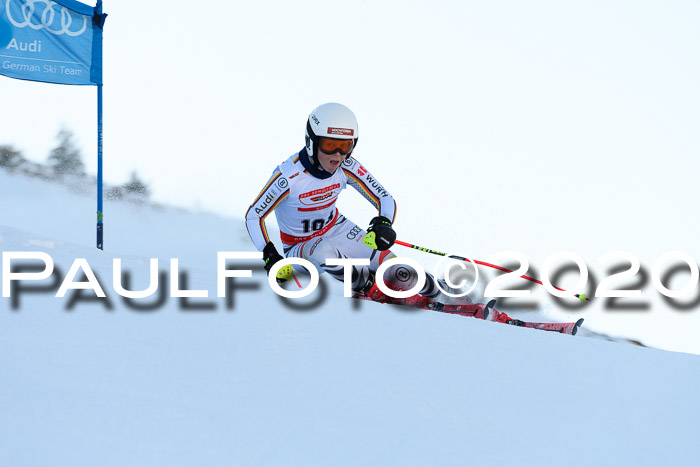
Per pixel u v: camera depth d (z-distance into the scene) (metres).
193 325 8.98
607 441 6.93
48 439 6.02
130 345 8.15
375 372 7.95
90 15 21.75
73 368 7.39
